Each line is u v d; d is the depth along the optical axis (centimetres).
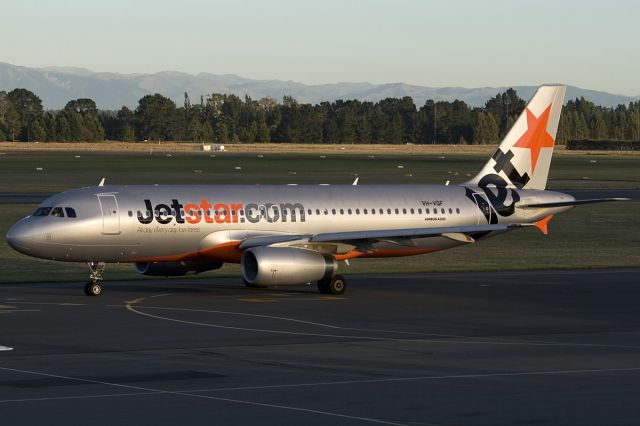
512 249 18338
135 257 12288
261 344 8469
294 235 12588
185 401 6200
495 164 14538
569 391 6550
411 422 5709
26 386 6669
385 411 5959
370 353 8031
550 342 8662
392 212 13625
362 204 13500
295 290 12625
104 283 13325
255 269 11988
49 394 6406
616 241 19738
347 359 7738
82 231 11856
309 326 9538
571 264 16038
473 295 12100
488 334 9119
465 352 8106
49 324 9544
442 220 13912
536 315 10394
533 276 14225
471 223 14125
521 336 9012
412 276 14288
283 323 9731
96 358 7762
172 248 12369
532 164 14700
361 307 10994
